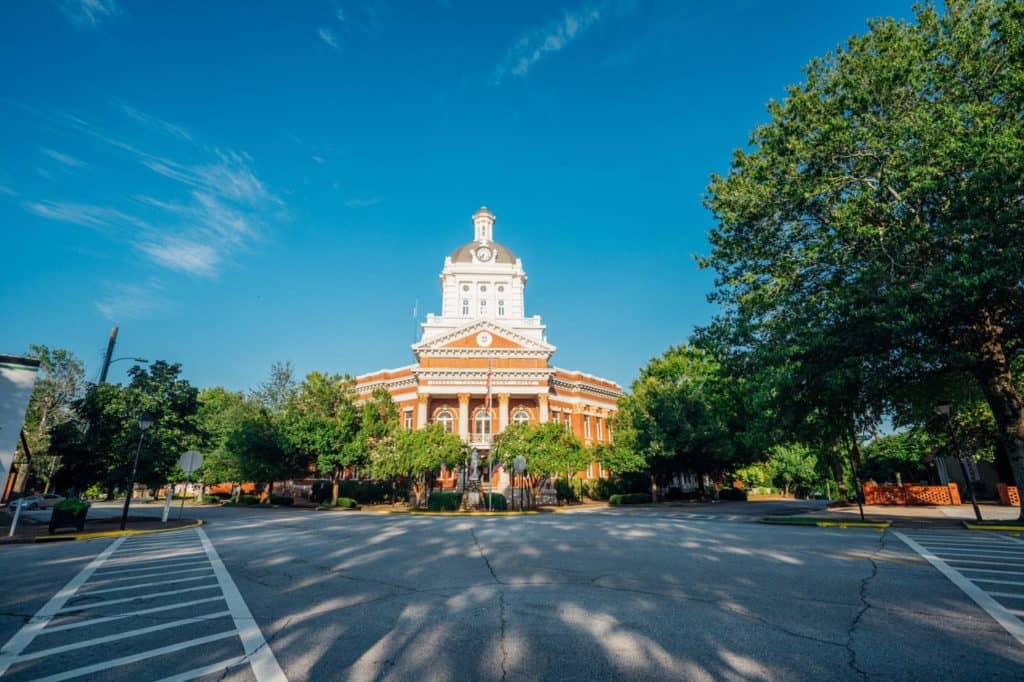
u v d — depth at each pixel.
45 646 5.27
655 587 7.64
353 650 5.09
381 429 37.94
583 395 52.03
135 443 22.05
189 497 53.88
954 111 14.77
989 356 16.17
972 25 16.70
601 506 36.12
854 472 18.97
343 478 42.84
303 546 12.70
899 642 5.10
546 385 46.56
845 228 16.42
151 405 23.14
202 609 6.70
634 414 38.94
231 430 43.97
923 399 19.98
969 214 13.69
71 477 21.59
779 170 18.55
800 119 18.97
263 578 8.72
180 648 5.18
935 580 7.75
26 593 7.71
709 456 37.50
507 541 13.10
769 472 49.78
